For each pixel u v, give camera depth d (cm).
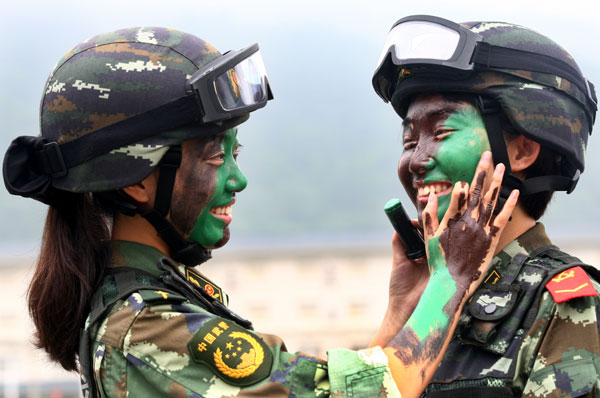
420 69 261
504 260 263
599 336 241
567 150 259
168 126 257
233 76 266
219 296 289
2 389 2900
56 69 268
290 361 254
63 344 272
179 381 247
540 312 246
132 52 261
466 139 258
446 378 253
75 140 259
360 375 245
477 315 253
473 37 254
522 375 246
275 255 3538
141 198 265
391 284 299
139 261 268
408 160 271
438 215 263
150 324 252
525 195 265
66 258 266
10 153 262
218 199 270
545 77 258
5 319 3089
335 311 3491
